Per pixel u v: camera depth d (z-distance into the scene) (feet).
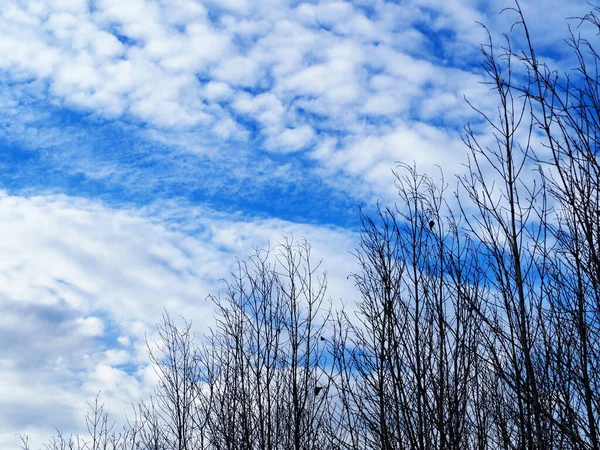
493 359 19.16
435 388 22.74
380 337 24.67
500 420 20.45
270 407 34.01
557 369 18.28
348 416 24.56
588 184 17.94
